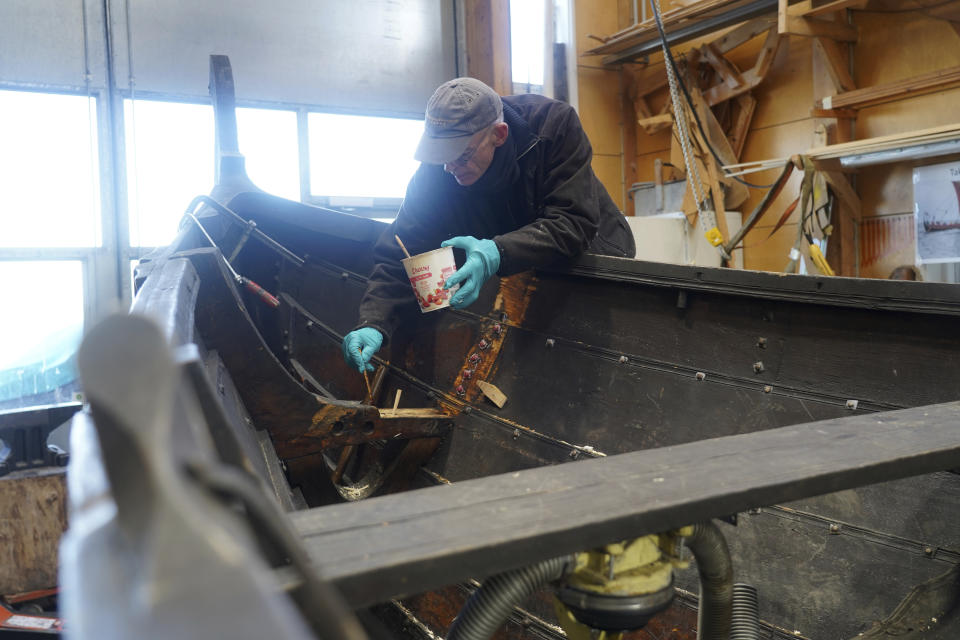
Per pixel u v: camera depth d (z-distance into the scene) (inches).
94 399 11.1
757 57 220.8
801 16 186.9
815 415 59.6
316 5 215.3
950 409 37.3
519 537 21.0
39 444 104.3
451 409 88.2
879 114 190.5
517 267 74.3
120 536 11.7
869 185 191.2
